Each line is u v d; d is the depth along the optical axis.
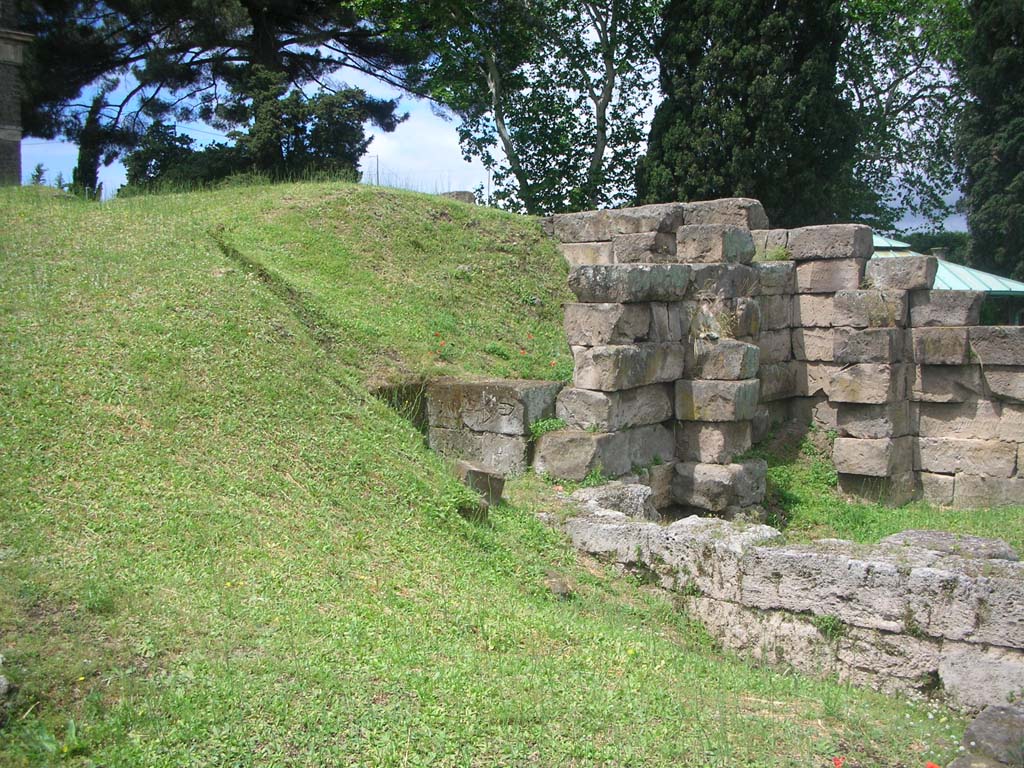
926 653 6.71
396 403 10.52
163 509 6.55
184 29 25.30
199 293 9.75
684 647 7.08
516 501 9.29
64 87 24.64
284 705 4.70
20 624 4.99
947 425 12.64
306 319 10.88
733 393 10.98
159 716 4.48
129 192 16.72
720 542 7.69
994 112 26.55
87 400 7.51
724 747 4.87
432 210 15.56
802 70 22.62
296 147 25.62
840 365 12.93
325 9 26.98
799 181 23.16
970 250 27.34
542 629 6.40
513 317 13.58
